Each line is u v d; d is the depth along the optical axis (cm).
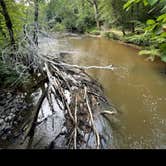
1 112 615
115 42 1825
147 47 1209
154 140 509
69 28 2800
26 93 739
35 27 925
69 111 579
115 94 770
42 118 602
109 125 571
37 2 968
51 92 714
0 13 874
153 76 945
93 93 690
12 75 774
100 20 2439
